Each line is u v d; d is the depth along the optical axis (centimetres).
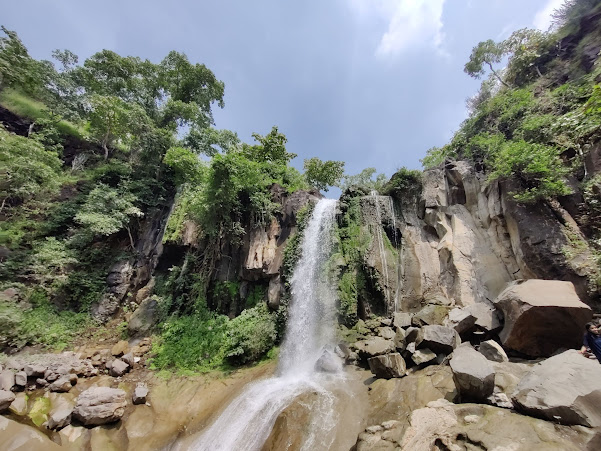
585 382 361
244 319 1116
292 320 1041
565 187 812
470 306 760
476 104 1969
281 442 536
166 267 1492
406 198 1243
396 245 1134
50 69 2194
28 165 1364
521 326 605
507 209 909
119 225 1478
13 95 2083
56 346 1095
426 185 1212
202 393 835
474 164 1166
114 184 1802
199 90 2559
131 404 793
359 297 1000
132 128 1819
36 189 1400
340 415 559
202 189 1437
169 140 1891
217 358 1012
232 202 1388
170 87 2472
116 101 1866
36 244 1385
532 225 818
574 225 792
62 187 1678
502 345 645
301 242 1232
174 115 2300
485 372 455
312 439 519
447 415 414
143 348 1101
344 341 867
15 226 1401
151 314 1258
